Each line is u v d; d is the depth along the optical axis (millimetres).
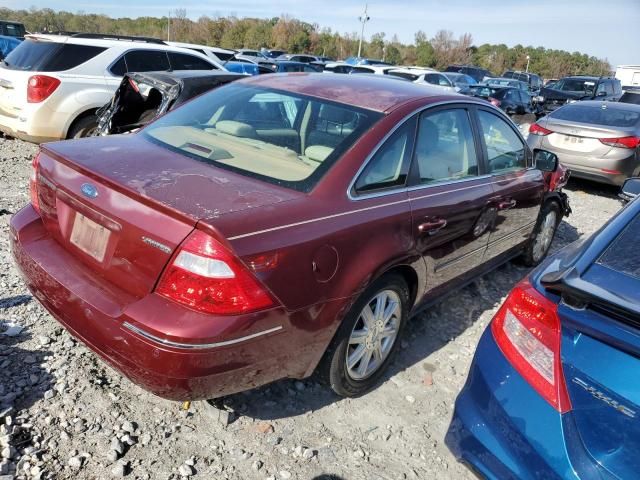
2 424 2438
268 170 2631
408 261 2908
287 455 2500
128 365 2152
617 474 1637
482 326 3965
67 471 2262
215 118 3271
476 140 3670
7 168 6695
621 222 2182
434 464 2576
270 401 2834
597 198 9094
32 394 2650
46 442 2387
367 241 2590
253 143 2949
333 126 2926
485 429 1986
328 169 2635
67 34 7387
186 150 2828
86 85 6902
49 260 2541
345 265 2477
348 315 2617
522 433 1863
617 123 8750
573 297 1765
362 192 2684
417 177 3061
